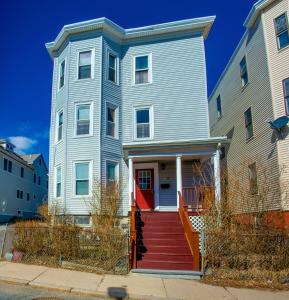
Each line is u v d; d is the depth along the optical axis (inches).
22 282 302.2
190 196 613.6
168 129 650.8
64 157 625.0
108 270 360.2
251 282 333.4
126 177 636.1
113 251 376.8
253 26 660.1
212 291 301.1
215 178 523.2
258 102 631.2
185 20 678.5
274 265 362.9
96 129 621.9
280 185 530.0
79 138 626.8
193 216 491.2
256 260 367.6
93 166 605.3
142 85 679.1
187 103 658.8
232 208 467.2
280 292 303.4
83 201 591.5
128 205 613.6
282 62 567.8
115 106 661.9
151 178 635.5
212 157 584.4
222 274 350.6
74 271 351.9
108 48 673.6
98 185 572.1
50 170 672.4
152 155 565.3
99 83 641.6
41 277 319.6
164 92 669.9
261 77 619.2
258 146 624.7
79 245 401.1
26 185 1418.6
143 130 659.4
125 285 308.2
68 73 663.8
